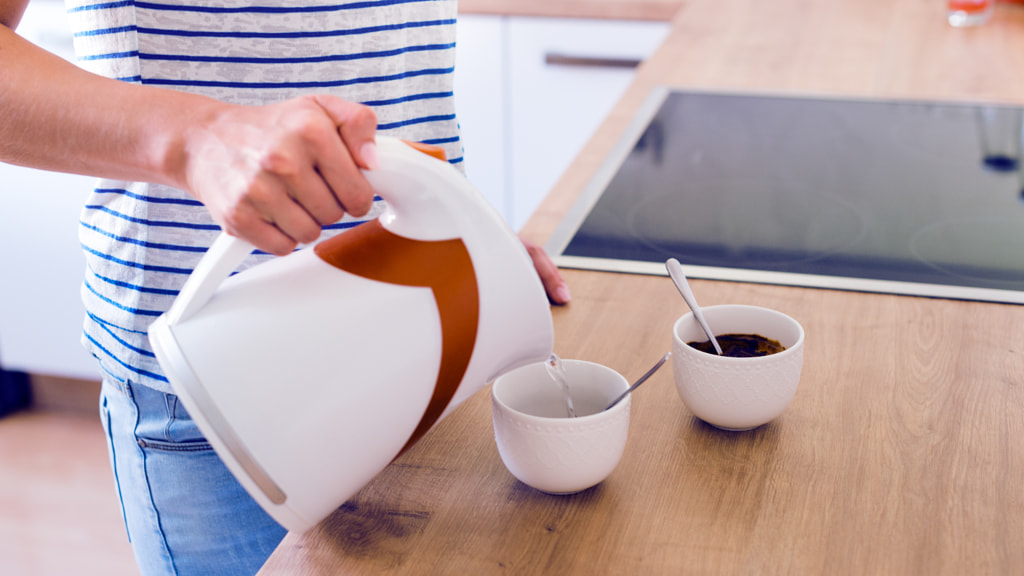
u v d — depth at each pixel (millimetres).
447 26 813
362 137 487
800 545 549
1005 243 937
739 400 627
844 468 613
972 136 1233
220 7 715
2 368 2158
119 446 836
